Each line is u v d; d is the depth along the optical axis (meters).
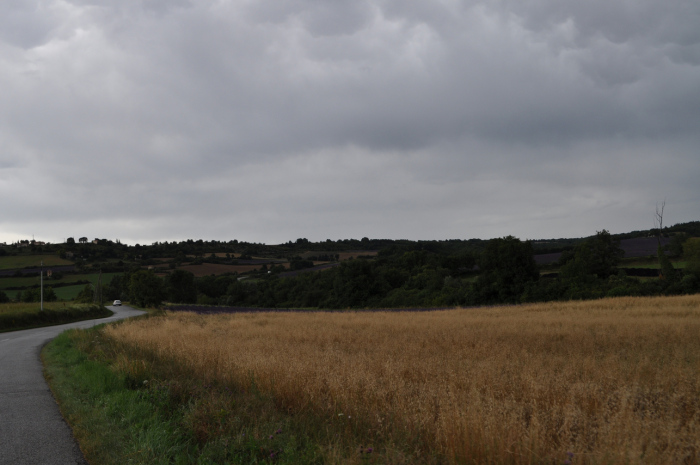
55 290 104.50
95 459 5.07
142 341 16.48
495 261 62.09
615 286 52.28
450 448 4.62
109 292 115.25
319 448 4.76
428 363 9.16
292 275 114.69
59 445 5.55
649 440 4.54
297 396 7.16
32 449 5.41
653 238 87.88
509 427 4.83
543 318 25.00
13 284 103.94
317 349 12.69
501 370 8.45
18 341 21.11
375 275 87.06
